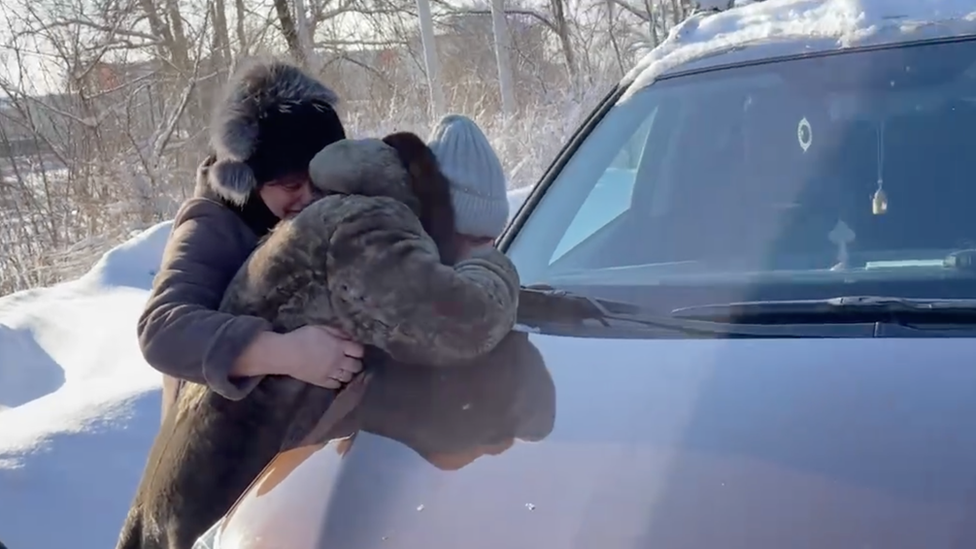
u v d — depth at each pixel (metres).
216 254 2.10
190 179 10.39
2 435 3.71
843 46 2.89
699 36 3.25
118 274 6.50
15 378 4.93
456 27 18.34
